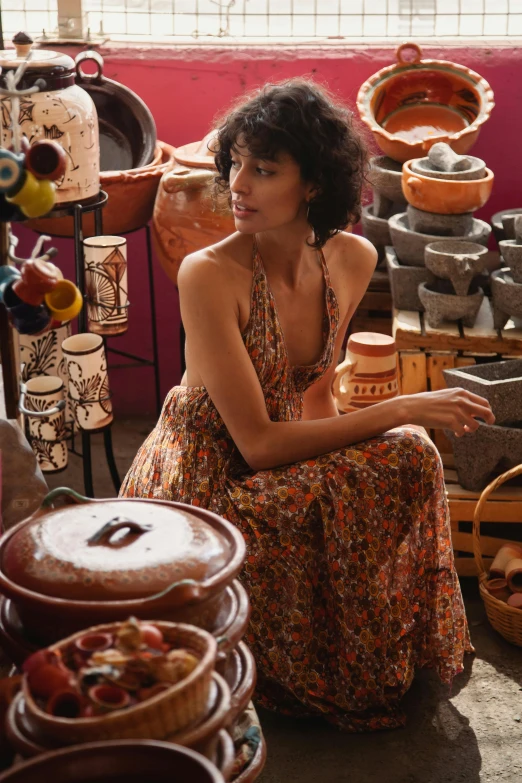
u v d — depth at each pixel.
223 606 1.08
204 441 1.95
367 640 1.89
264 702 1.98
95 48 3.24
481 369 2.58
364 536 1.87
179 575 1.01
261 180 1.76
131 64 3.25
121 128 3.08
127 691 0.87
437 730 2.00
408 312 2.82
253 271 1.93
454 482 2.56
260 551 1.86
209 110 3.30
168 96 3.29
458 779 1.87
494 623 2.30
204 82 3.27
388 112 3.24
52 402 2.46
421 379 2.69
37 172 1.21
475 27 3.42
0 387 2.35
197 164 2.79
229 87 3.27
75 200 2.45
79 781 0.80
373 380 2.53
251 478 1.89
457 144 3.03
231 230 2.73
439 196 2.70
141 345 3.50
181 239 2.78
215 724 0.89
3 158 1.19
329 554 1.87
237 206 1.79
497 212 3.29
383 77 3.19
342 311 2.12
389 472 1.89
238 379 1.88
